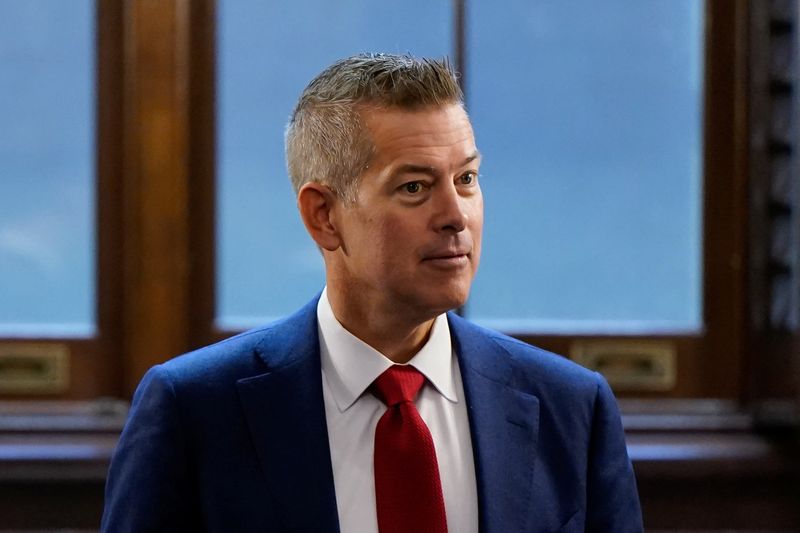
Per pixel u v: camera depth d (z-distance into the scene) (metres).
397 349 4.98
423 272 4.59
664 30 9.48
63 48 9.23
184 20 9.10
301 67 9.38
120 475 4.88
